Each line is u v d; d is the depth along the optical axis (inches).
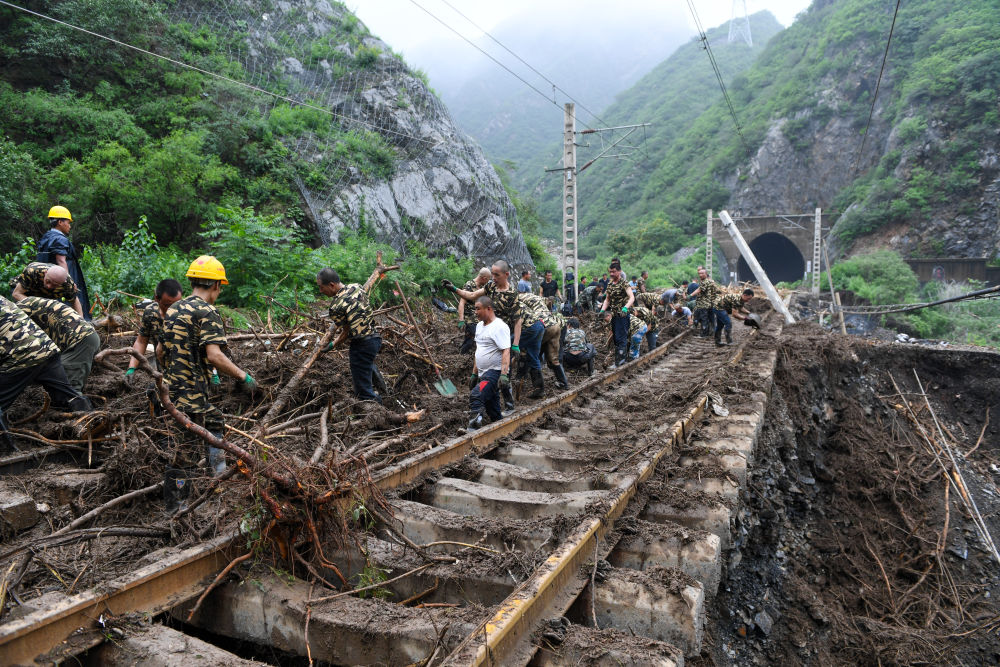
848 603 259.6
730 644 166.4
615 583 115.0
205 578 109.0
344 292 223.8
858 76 3046.3
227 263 435.5
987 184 2335.1
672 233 2994.6
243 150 639.1
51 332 192.9
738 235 778.2
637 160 4008.4
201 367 150.0
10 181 395.5
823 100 3105.3
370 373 231.3
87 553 124.6
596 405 290.5
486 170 1050.1
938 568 295.0
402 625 96.3
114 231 489.7
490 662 82.8
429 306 542.6
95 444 182.9
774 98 3393.2
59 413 187.3
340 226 666.8
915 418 476.1
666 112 4744.1
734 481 179.6
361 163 757.9
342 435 190.4
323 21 984.9
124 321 286.7
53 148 527.5
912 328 1352.1
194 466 150.9
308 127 759.7
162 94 660.1
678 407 264.2
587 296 655.1
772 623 189.5
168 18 757.9
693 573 130.2
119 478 157.8
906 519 332.5
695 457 197.5
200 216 530.9
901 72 2866.6
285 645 102.3
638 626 110.1
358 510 128.0
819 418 411.2
